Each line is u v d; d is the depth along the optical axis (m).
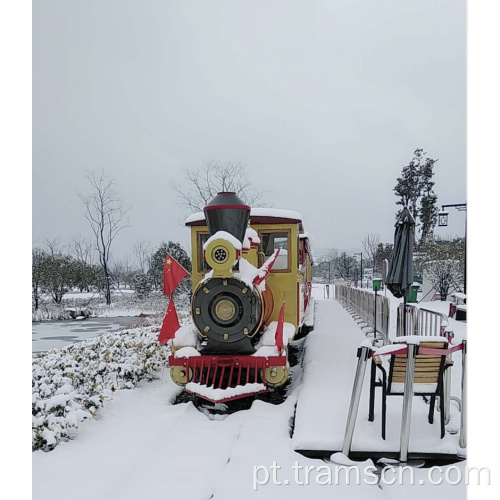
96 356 7.46
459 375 6.50
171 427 5.10
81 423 5.23
